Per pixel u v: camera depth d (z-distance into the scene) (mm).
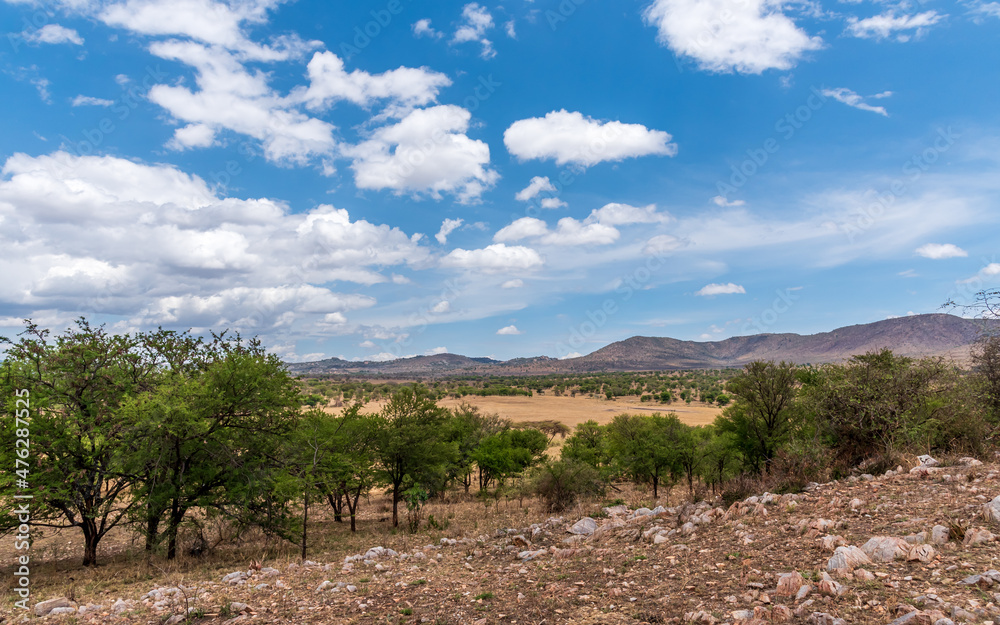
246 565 14875
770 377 24938
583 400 143375
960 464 11461
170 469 17328
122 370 18297
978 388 14516
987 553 6000
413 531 20953
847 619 4906
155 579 13359
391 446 23625
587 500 24516
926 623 4488
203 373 19203
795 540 8141
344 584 9812
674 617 5914
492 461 33594
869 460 13312
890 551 6488
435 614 7297
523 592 7898
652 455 30172
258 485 17562
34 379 15922
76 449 15688
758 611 5426
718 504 13766
